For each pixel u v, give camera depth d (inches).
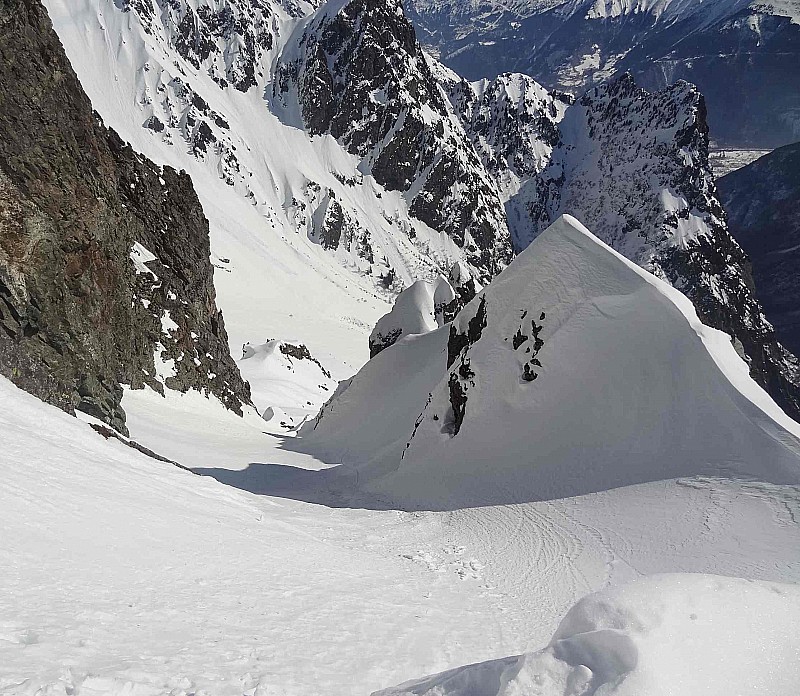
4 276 799.7
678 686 191.8
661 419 835.4
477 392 1059.3
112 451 612.4
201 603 350.0
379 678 304.0
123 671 242.1
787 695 199.6
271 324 5551.2
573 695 195.2
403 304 2416.3
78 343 939.3
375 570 555.2
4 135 909.2
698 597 223.9
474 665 229.9
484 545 703.1
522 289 1097.4
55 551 344.8
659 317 914.7
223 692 248.4
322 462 1507.1
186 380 1817.2
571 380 959.0
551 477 865.5
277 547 531.8
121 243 1553.9
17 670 221.6
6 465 425.7
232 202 7598.4
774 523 601.3
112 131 1923.0
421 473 1037.8
